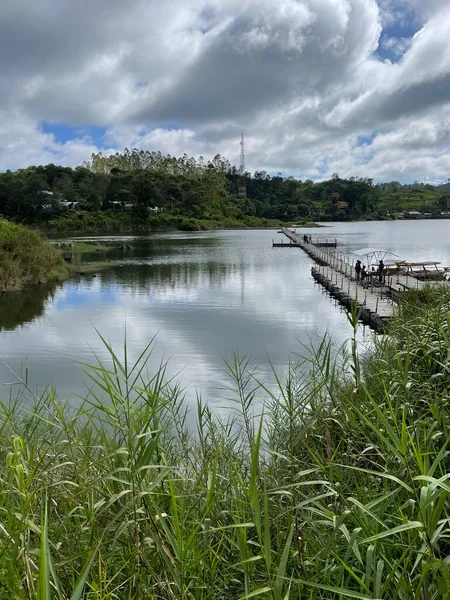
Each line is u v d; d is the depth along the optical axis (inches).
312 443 124.2
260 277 1023.6
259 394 275.7
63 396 286.7
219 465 119.6
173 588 74.8
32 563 70.1
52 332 526.3
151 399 99.9
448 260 1229.7
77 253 1546.5
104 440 116.4
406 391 132.2
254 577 80.3
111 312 647.1
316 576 75.0
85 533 84.7
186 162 5118.1
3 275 846.5
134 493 77.6
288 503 100.8
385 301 637.9
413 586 67.3
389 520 79.5
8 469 94.9
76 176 3806.6
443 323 179.9
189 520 88.4
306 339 471.8
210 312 640.4
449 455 106.0
